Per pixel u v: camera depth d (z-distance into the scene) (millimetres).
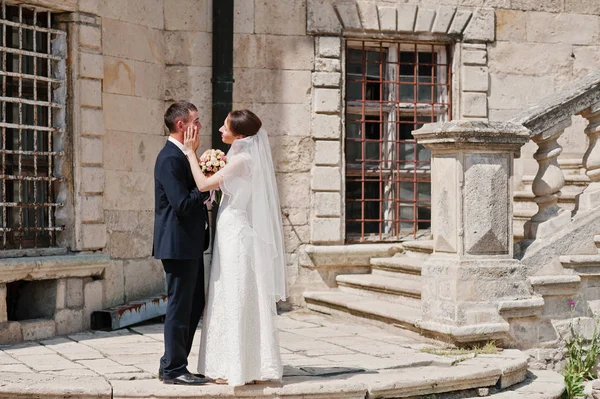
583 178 9156
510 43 9859
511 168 7086
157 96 9070
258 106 9328
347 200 9641
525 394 6238
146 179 8914
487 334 6906
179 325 5578
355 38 9562
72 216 8055
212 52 9180
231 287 5492
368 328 8055
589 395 6727
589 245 7430
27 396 5418
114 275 8477
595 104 7480
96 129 8242
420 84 9820
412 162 9812
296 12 9375
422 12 9594
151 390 5434
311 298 9148
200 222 5609
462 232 6965
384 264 9117
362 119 9688
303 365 6266
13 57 8094
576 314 7398
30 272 7516
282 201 9359
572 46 10055
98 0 8289
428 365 6363
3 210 7547
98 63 8258
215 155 5668
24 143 8234
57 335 7738
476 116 9719
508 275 7027
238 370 5406
